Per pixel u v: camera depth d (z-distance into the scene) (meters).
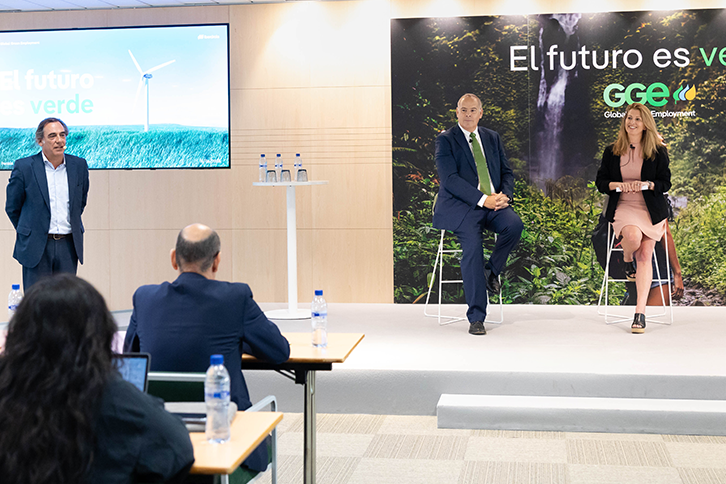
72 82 6.82
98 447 1.46
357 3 6.53
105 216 6.86
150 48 6.74
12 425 1.37
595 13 6.24
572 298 6.37
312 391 2.85
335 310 6.31
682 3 6.14
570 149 6.31
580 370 4.10
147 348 2.45
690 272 6.22
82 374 1.43
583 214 6.32
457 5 6.39
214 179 6.75
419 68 6.46
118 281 6.87
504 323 5.61
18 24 6.85
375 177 6.57
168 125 6.76
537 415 3.92
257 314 2.56
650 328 5.32
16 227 4.93
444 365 4.29
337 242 6.66
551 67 6.31
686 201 6.20
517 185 6.39
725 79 6.11
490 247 6.40
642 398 4.03
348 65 6.56
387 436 3.88
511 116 6.38
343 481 3.26
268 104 6.67
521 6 6.32
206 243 2.54
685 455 3.50
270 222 6.71
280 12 6.62
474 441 3.78
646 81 6.21
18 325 1.45
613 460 3.46
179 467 1.54
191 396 2.25
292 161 6.67
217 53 6.69
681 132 6.19
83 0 6.55
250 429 1.94
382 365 4.32
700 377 3.96
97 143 6.83
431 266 6.54
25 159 4.95
